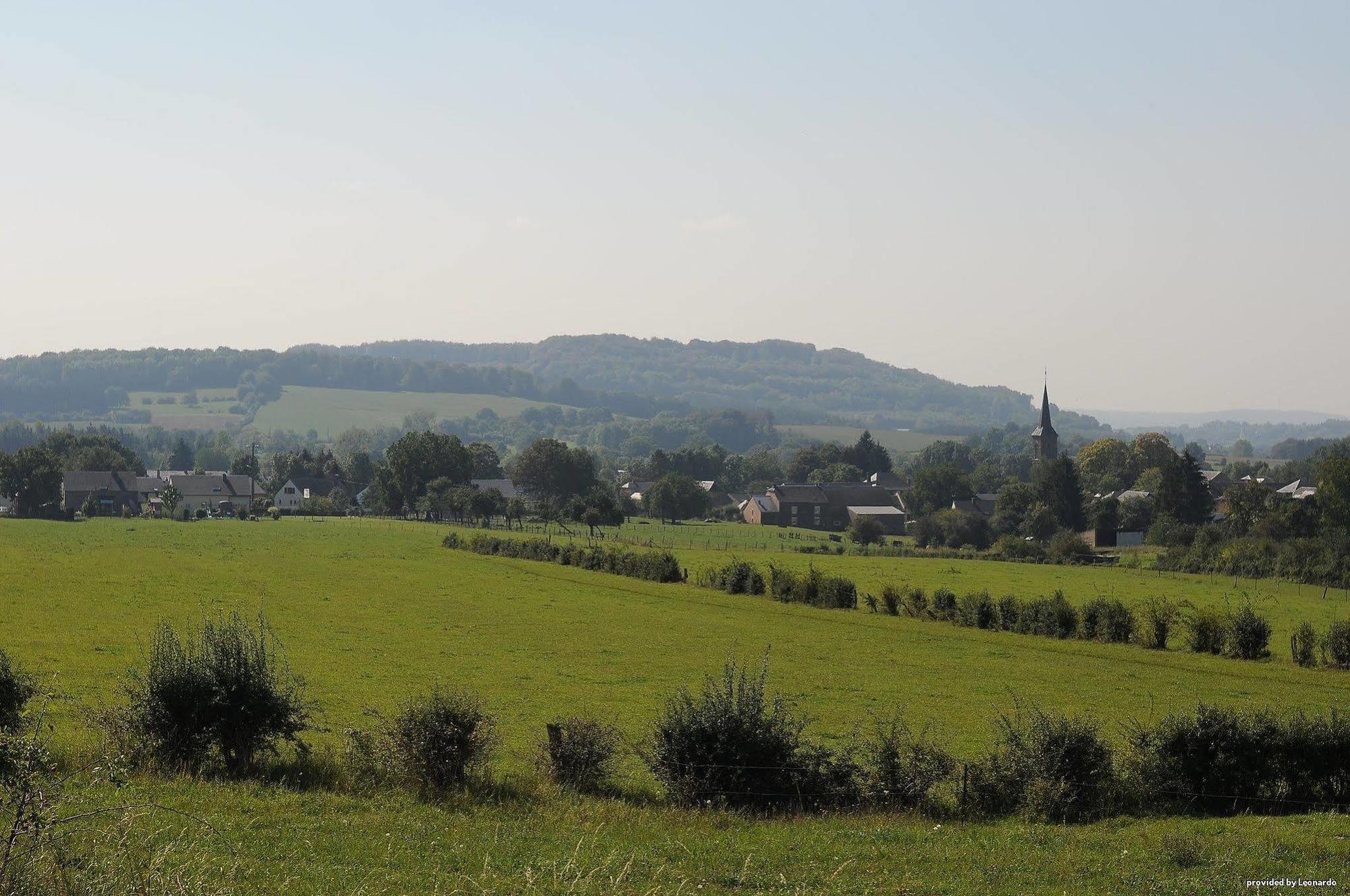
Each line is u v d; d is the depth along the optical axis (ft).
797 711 127.75
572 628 198.08
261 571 283.59
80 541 367.86
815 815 80.43
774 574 256.52
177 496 631.97
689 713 82.89
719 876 61.62
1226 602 258.78
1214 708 87.81
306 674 141.08
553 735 84.79
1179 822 80.84
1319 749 85.20
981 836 75.25
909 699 138.10
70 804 63.67
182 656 81.30
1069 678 157.69
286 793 74.02
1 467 565.94
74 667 135.03
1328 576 305.73
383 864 59.00
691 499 648.79
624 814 76.23
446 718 80.28
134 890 46.62
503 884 56.03
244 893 51.34
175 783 73.87
